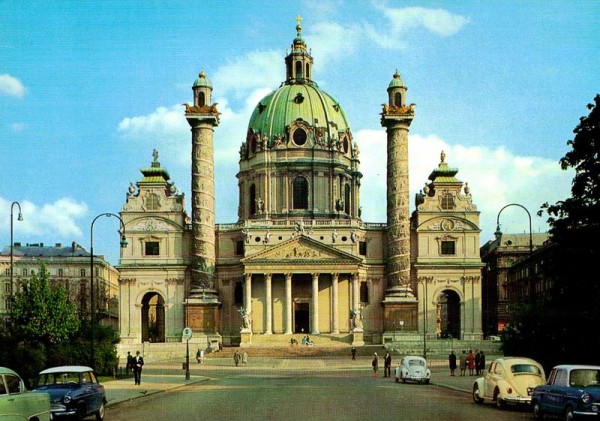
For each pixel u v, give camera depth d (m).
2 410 28.61
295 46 164.62
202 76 142.62
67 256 198.62
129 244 144.50
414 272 143.50
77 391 38.78
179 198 146.50
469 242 143.88
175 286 143.75
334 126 158.25
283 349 124.94
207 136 141.50
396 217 140.00
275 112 158.12
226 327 144.88
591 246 59.81
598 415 34.59
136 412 44.59
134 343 131.38
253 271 140.25
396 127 140.75
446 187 145.00
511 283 173.00
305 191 154.12
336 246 143.50
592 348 58.56
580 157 61.75
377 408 44.91
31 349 70.12
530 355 62.59
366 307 145.38
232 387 66.56
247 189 158.12
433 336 141.75
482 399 48.66
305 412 42.41
